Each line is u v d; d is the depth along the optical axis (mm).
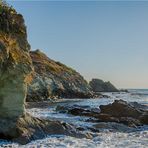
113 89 182625
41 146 17938
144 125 28766
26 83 20734
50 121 21531
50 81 82438
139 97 98000
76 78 99562
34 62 90500
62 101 70438
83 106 47094
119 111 33250
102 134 22672
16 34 21500
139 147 18641
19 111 19984
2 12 21266
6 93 19562
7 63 19578
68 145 18391
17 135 19156
